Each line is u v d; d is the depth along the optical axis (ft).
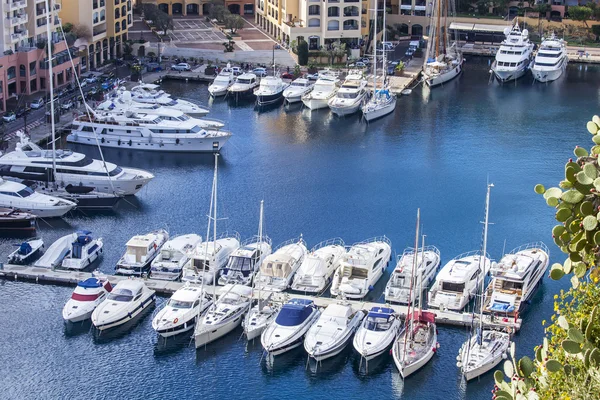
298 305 278.87
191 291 288.10
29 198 368.48
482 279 276.21
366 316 278.26
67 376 260.83
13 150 440.45
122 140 462.60
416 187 412.77
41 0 528.22
